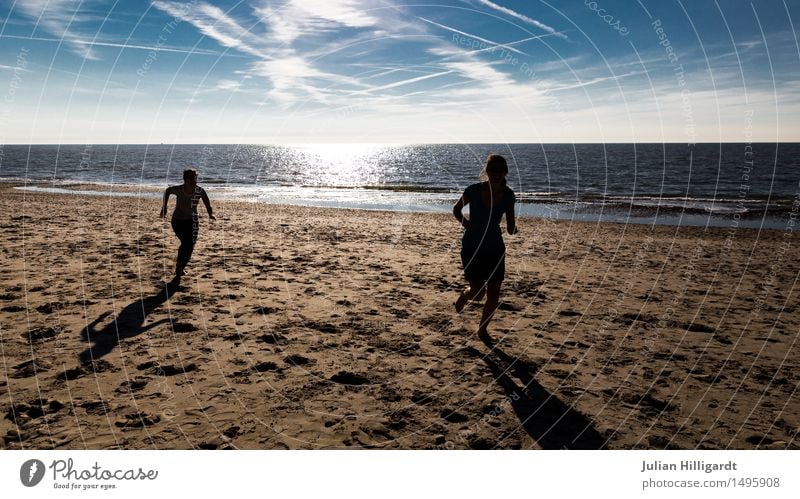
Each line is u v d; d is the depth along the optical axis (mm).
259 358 3643
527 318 4758
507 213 3797
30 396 2959
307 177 39656
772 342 4156
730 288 6090
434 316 4742
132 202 16781
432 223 13164
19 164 58312
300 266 6938
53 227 10094
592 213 16656
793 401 3092
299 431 2695
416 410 2951
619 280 6480
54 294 5086
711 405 3039
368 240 9734
